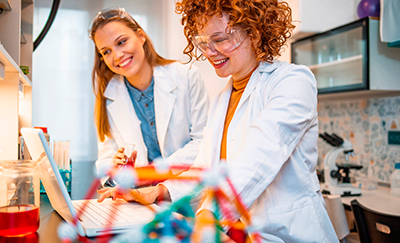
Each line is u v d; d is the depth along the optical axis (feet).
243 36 3.50
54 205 3.25
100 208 3.31
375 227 5.26
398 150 7.71
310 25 8.36
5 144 4.74
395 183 7.32
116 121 5.66
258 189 2.84
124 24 5.08
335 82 8.14
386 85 7.34
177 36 11.67
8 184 2.55
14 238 2.51
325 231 3.46
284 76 3.41
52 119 10.85
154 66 5.78
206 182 2.77
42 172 2.93
